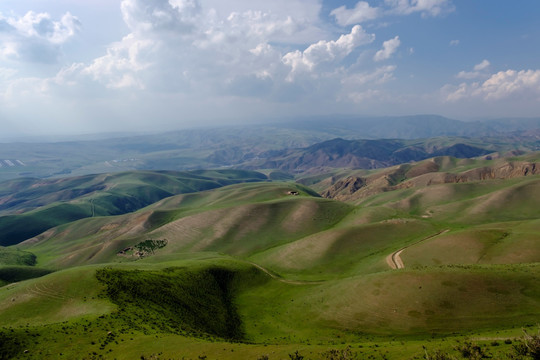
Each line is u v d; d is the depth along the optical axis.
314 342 55.56
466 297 58.16
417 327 54.44
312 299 76.75
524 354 27.97
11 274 152.25
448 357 30.44
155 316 58.59
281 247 149.75
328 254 128.50
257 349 42.19
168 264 100.81
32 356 40.84
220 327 65.25
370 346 41.31
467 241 103.69
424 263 100.31
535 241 93.75
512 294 56.94
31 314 59.53
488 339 37.34
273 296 89.44
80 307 59.78
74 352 41.81
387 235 136.00
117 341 44.97
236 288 93.56
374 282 70.25
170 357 40.22
